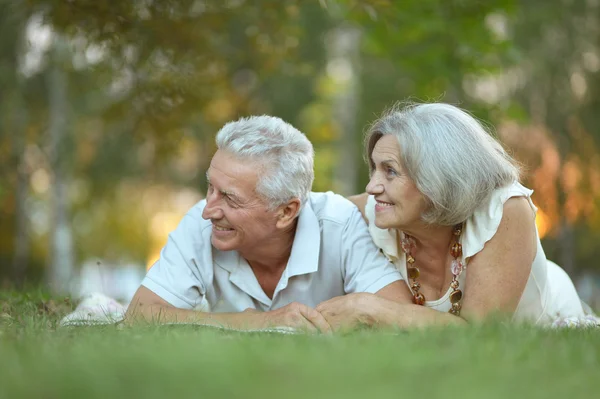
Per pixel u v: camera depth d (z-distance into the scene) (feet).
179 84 38.68
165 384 8.25
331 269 17.95
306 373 8.84
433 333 11.85
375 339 11.53
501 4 42.86
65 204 73.67
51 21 34.32
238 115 59.67
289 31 41.14
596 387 8.73
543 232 75.41
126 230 105.29
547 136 73.20
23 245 78.23
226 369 8.87
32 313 17.51
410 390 8.16
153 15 34.50
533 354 10.19
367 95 83.20
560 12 69.92
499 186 16.71
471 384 8.45
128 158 80.07
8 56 61.72
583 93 73.67
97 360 9.34
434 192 16.06
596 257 87.66
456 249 17.02
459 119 16.56
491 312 14.75
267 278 18.28
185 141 42.63
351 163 84.38
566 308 20.56
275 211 16.79
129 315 16.38
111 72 37.83
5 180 72.18
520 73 73.36
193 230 18.06
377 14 36.37
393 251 17.67
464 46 43.80
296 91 74.08
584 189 72.90
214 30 37.60
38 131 71.97
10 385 8.39
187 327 14.35
